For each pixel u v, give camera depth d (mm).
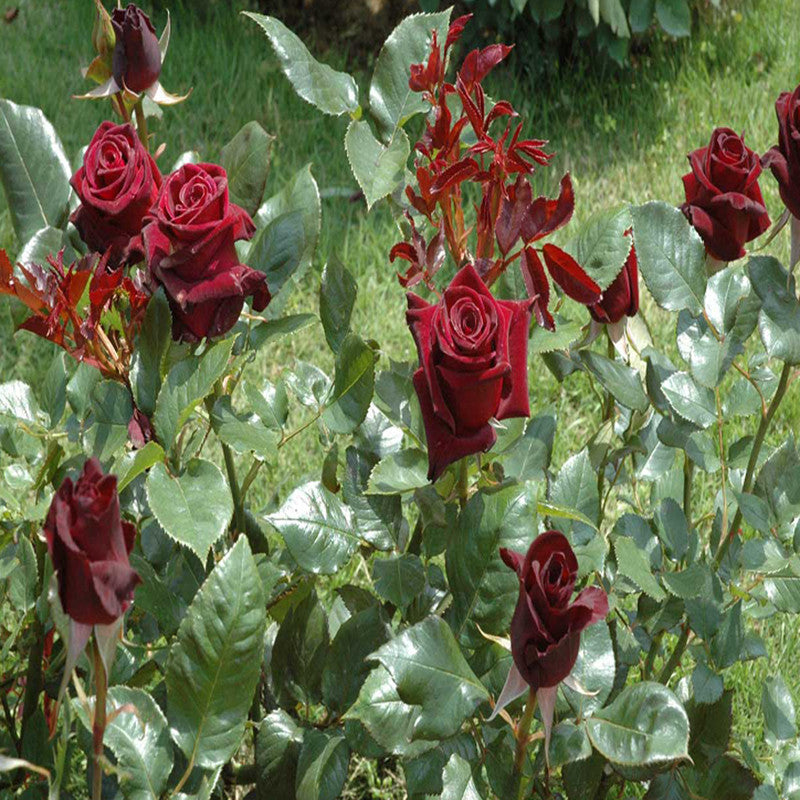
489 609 1374
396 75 1623
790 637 2361
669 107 4598
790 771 1612
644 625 1650
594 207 3887
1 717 1764
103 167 1384
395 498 1550
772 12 5145
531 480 1543
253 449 1404
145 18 1498
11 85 4230
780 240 3717
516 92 4672
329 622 1935
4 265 1331
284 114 4336
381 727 1334
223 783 1965
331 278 1581
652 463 1859
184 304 1305
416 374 1236
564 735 1361
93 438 1427
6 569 1541
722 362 1588
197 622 1255
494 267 1381
